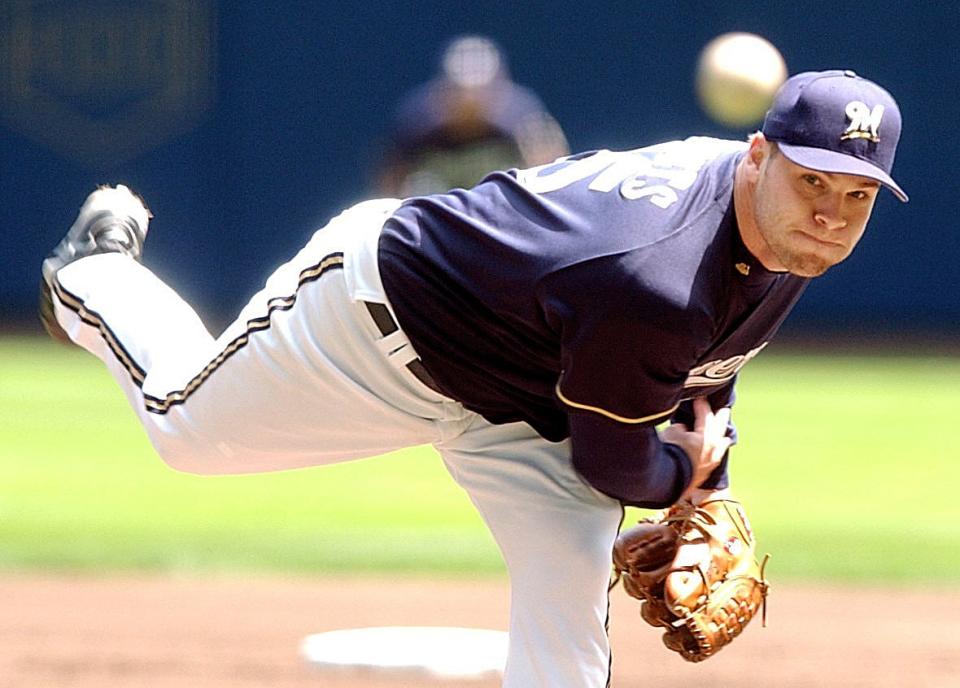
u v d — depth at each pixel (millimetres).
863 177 11391
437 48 61938
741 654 20406
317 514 30750
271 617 22250
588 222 12227
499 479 13406
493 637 20281
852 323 61281
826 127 11469
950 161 60188
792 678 19141
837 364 53625
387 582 24953
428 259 12820
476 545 27688
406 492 33656
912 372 51719
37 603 22922
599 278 11969
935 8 59781
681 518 14242
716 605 14227
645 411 12352
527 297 12336
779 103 11781
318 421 13766
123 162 62688
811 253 11734
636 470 12711
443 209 12898
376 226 13266
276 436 13922
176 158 62625
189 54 62312
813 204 11578
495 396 13133
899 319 61062
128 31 62375
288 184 62594
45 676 18531
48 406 44406
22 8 62531
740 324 12656
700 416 13773
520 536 13312
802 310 61656
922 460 37312
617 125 61531
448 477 35781
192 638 20719
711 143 13211
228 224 62719
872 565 26281
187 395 14117
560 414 13250
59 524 29016
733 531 14508
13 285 63094
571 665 13141
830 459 37438
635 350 11984
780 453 38188
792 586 24938
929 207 60406
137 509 30844
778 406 45312
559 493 13234
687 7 60812
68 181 62812
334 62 62219
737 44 16859
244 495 32938
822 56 60500
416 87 62031
